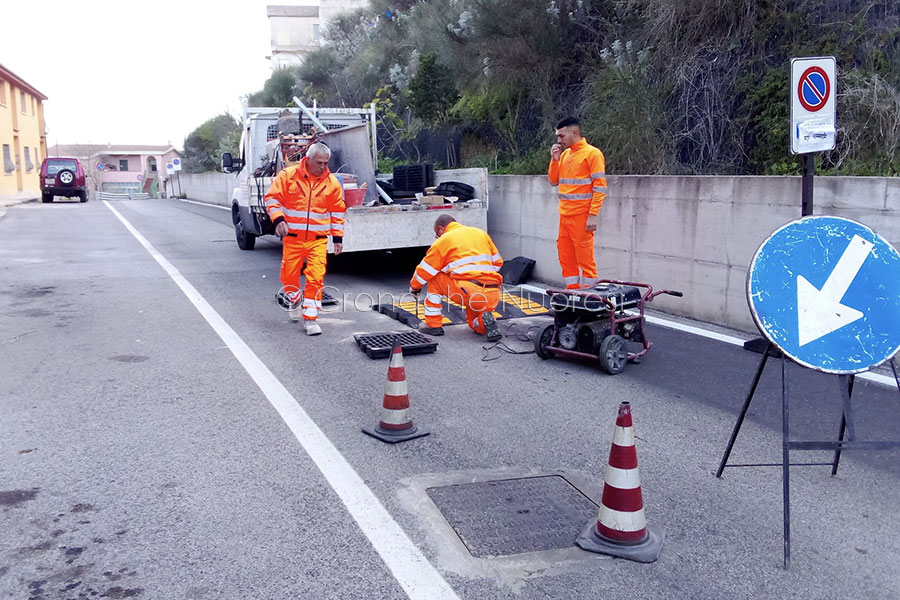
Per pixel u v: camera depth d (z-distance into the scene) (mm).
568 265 8633
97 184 78125
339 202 7703
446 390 5844
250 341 7258
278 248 14453
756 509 3930
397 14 21438
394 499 3961
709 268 8039
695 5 10414
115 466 4320
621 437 3486
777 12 9625
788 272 3572
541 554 3443
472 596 3109
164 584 3166
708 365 6547
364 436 4844
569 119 8211
